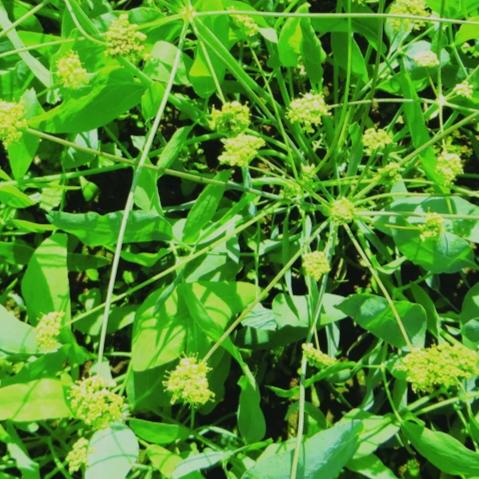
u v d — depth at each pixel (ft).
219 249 1.47
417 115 1.37
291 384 1.60
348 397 1.59
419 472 1.56
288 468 1.27
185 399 1.28
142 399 1.42
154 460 1.37
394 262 1.46
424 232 1.32
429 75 1.44
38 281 1.39
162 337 1.38
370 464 1.35
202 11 1.37
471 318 1.42
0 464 1.48
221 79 1.43
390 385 1.54
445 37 1.53
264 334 1.48
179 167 1.59
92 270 1.62
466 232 1.41
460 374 1.25
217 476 1.55
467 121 1.31
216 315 1.39
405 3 1.38
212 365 1.41
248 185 1.40
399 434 1.49
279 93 1.71
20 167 1.39
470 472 1.33
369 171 1.54
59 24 1.73
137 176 1.28
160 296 1.38
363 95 1.59
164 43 1.42
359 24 1.47
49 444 1.46
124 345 1.63
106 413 1.24
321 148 1.64
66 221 1.34
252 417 1.37
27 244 1.60
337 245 1.61
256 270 1.46
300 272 1.51
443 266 1.39
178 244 1.43
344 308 1.34
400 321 1.29
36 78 1.48
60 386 1.36
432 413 1.49
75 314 1.61
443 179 1.38
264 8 1.53
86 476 1.28
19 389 1.35
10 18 1.56
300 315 1.42
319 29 1.47
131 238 1.38
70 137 1.47
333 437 1.26
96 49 1.39
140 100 1.42
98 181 1.69
